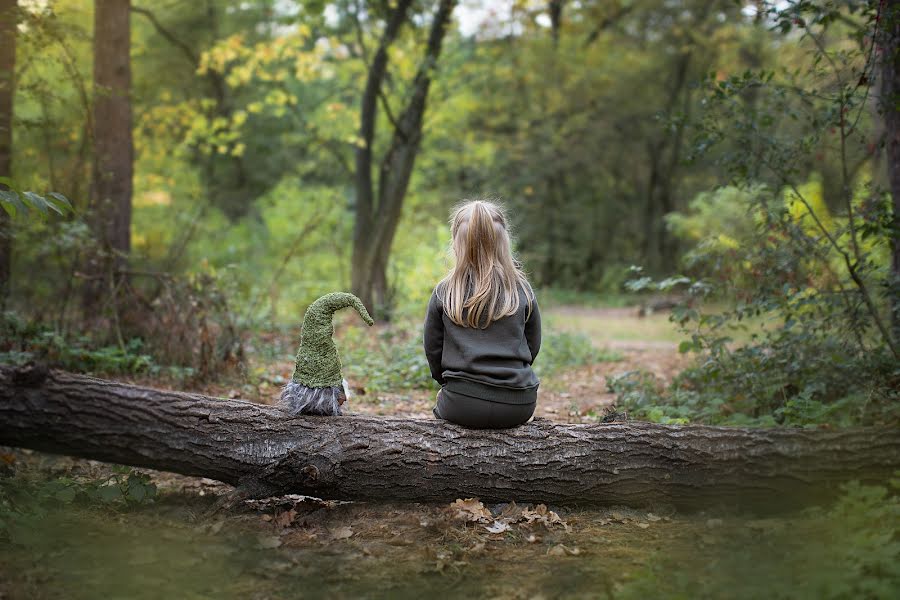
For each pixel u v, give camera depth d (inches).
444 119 631.8
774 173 202.1
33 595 106.2
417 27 533.3
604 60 972.6
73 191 313.7
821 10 183.6
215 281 279.6
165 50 811.4
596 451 141.9
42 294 311.1
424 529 136.5
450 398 144.9
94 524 134.7
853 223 196.2
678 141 1015.0
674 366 344.8
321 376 146.6
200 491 158.7
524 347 147.2
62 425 139.0
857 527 117.6
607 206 1172.5
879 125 217.8
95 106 333.1
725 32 869.8
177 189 687.1
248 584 113.6
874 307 194.1
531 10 877.2
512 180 1042.1
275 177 991.6
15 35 255.4
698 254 220.8
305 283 604.7
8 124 265.3
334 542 131.3
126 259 341.4
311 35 494.6
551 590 110.8
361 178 541.3
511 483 142.4
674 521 139.1
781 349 206.2
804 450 136.3
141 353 270.2
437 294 149.0
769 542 120.6
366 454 141.6
